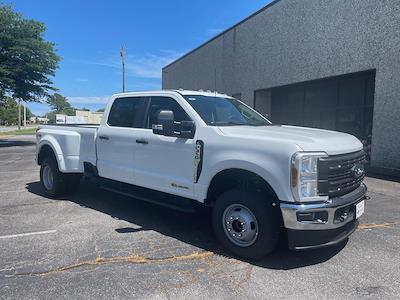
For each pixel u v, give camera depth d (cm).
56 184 737
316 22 1309
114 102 642
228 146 446
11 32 2355
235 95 1905
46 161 754
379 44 1064
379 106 1073
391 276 389
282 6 1491
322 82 1388
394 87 1026
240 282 376
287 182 390
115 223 577
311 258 438
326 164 393
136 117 592
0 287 363
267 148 409
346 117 1295
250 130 460
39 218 603
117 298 342
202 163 474
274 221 414
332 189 403
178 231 540
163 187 529
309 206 385
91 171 673
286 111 1644
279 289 361
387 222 586
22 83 2469
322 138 423
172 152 514
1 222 580
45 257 438
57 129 757
